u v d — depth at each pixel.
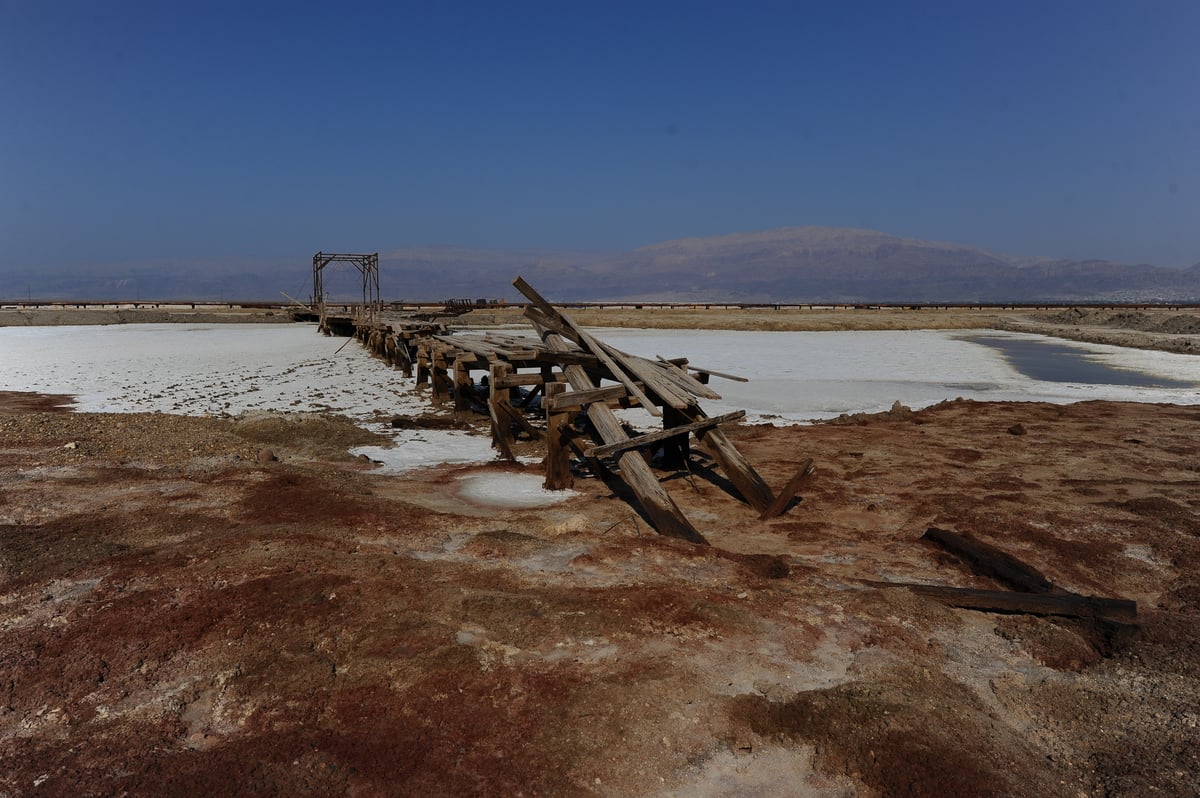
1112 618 4.75
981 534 6.62
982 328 48.97
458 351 14.77
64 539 5.80
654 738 3.33
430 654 3.97
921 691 3.81
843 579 5.44
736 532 6.88
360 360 25.38
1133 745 3.47
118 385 18.50
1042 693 3.91
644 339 37.62
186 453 9.02
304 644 4.12
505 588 5.00
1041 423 12.82
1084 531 6.75
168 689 3.71
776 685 3.83
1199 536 6.55
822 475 9.01
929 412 14.26
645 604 4.64
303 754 3.20
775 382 19.55
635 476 7.27
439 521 6.64
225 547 5.55
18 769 3.10
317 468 9.09
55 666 3.89
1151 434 11.66
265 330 42.66
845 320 53.59
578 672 3.85
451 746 3.25
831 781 3.12
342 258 46.75
